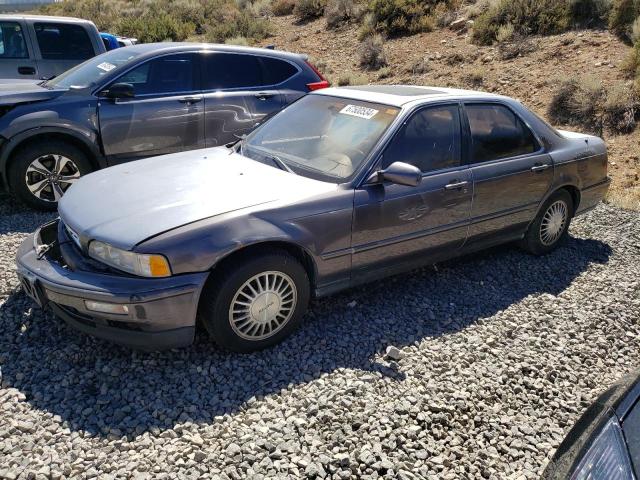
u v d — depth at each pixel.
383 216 4.13
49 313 4.03
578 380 3.75
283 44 17.36
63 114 6.01
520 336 4.18
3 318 3.96
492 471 2.91
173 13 20.42
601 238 6.25
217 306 3.48
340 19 17.89
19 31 8.74
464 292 4.81
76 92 6.18
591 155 5.75
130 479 2.68
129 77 6.39
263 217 3.60
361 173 4.07
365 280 4.30
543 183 5.26
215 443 2.93
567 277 5.25
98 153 6.27
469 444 3.09
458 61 13.59
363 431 3.07
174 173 4.16
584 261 5.62
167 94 6.58
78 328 3.51
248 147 4.71
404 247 4.38
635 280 5.23
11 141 5.82
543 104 10.84
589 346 4.13
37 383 3.35
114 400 3.23
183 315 3.38
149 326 3.35
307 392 3.38
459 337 4.11
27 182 6.01
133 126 6.35
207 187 3.87
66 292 3.35
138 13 21.45
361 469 2.82
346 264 4.07
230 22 18.94
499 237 5.18
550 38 13.12
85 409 3.14
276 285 3.70
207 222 3.44
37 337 3.79
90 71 6.60
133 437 2.96
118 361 3.57
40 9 25.48
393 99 4.56
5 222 5.81
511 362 3.85
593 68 11.32
